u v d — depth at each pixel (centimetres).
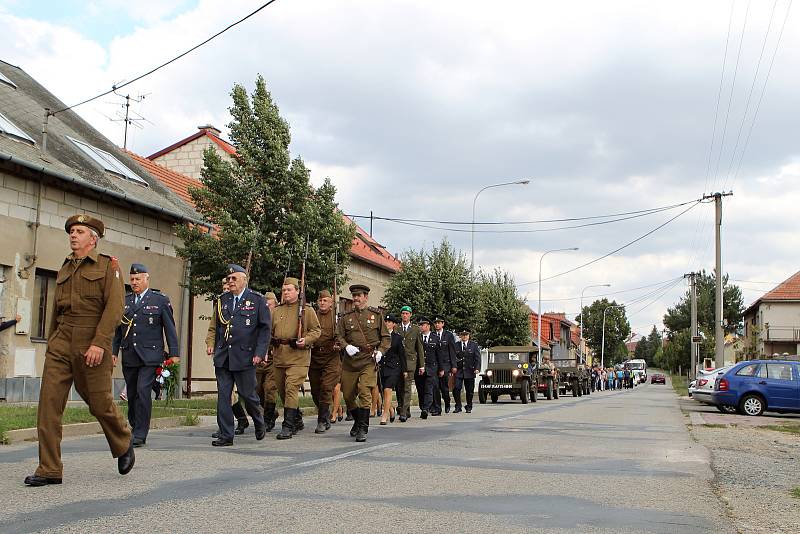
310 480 710
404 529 520
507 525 542
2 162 1551
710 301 9481
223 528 508
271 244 1827
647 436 1258
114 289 646
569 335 10381
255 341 998
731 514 605
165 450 915
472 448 1012
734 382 2175
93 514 540
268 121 1916
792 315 6469
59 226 1720
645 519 574
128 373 960
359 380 1097
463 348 1973
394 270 3903
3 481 663
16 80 2208
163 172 2731
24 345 1627
